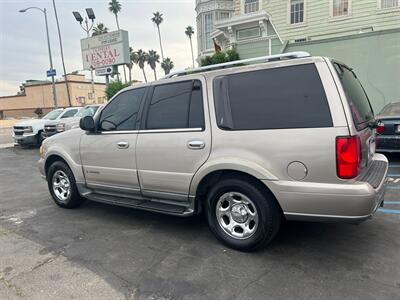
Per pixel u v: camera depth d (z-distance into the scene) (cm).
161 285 273
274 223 309
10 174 834
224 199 336
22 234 397
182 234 380
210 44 2084
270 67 307
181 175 350
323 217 281
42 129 1397
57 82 5578
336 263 299
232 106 321
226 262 308
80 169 455
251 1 1745
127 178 400
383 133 666
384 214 416
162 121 368
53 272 301
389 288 257
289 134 287
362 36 948
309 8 1574
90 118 424
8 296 264
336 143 268
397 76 920
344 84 294
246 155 307
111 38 1852
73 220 443
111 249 346
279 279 276
